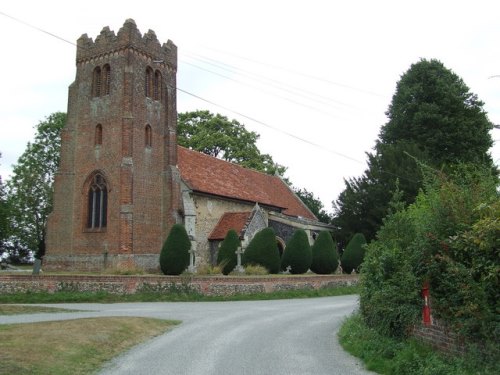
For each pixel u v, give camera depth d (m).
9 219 46.66
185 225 32.44
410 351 9.62
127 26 31.33
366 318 13.53
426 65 45.34
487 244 8.16
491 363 7.84
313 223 41.62
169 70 34.28
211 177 37.72
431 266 9.51
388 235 13.19
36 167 52.03
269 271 30.03
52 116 53.12
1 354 9.60
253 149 56.47
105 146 31.12
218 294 25.19
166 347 12.16
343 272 35.56
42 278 23.66
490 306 8.12
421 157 39.56
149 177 31.64
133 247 29.64
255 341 13.12
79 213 31.45
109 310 19.27
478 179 11.16
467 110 43.97
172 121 33.75
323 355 11.34
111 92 31.44
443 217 10.00
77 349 10.83
